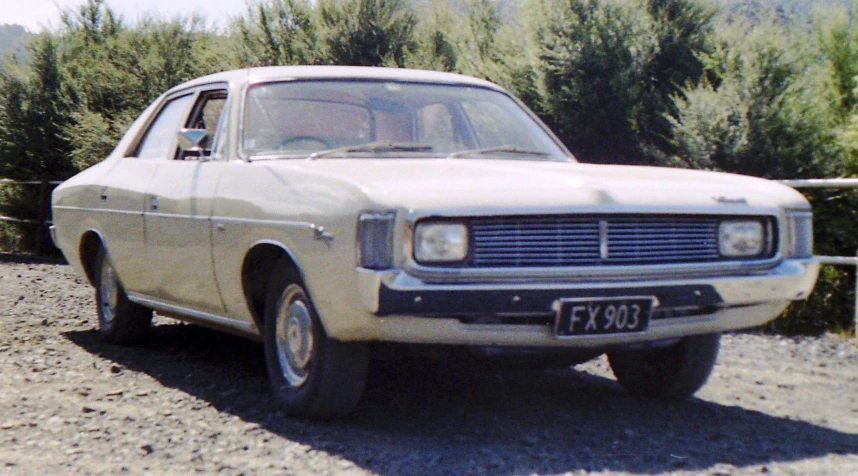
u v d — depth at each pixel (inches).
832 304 312.8
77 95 670.5
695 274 172.6
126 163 256.1
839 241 321.4
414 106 217.9
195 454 163.0
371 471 153.4
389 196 159.9
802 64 381.7
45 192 673.0
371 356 180.1
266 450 165.5
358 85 220.4
